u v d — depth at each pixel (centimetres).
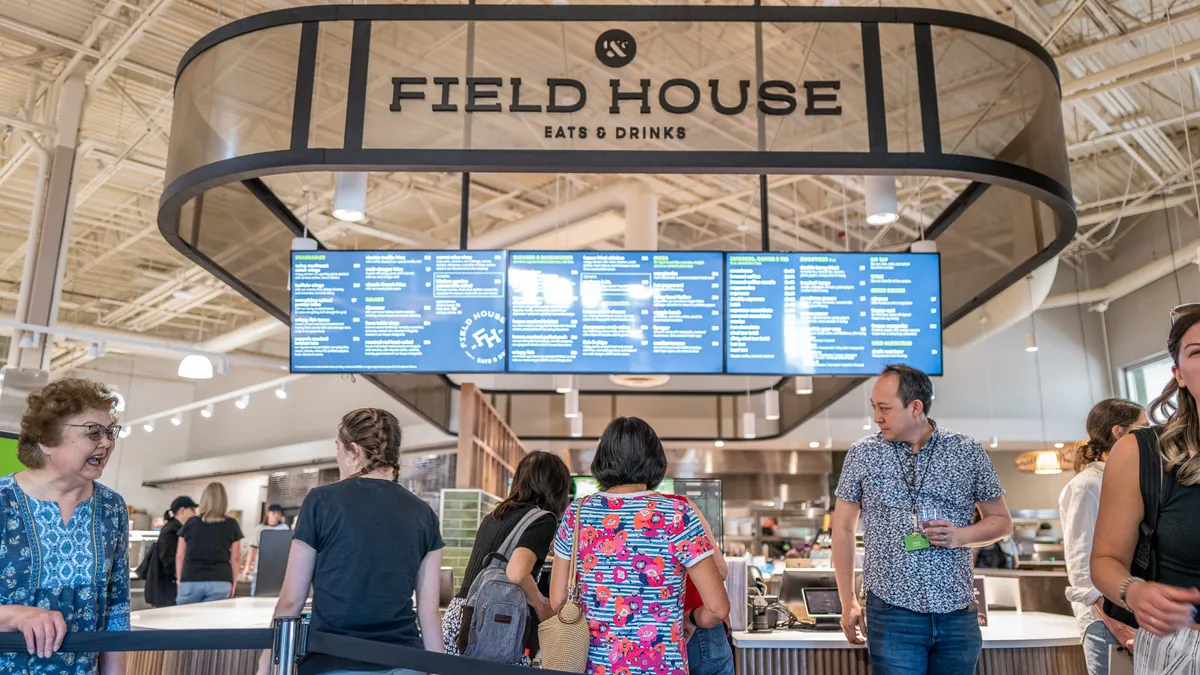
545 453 287
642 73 287
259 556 465
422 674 216
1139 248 1046
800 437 1248
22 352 726
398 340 377
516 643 254
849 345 375
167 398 1944
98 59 774
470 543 616
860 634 271
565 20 289
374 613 216
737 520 1334
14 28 699
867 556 250
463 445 711
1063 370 1212
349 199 346
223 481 1819
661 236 1133
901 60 288
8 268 1276
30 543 180
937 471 246
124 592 199
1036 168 290
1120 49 686
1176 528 146
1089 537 273
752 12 291
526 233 836
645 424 222
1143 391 1100
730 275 381
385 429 240
